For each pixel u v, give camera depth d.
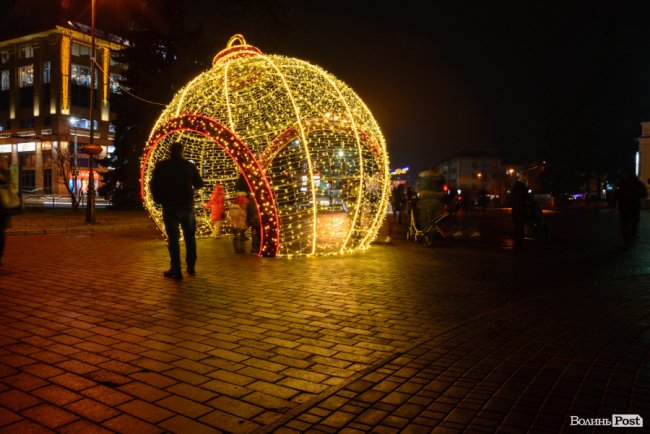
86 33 64.50
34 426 2.96
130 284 7.34
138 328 5.04
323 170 12.05
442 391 3.53
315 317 5.55
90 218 18.17
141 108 30.77
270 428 2.96
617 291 6.97
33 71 65.06
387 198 12.51
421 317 5.59
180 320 5.37
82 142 64.75
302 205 12.17
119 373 3.82
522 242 13.18
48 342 4.55
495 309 5.96
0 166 8.50
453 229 16.20
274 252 10.50
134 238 14.22
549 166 62.16
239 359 4.17
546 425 3.02
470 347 4.51
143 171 12.71
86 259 9.86
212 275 8.20
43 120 64.56
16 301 6.15
